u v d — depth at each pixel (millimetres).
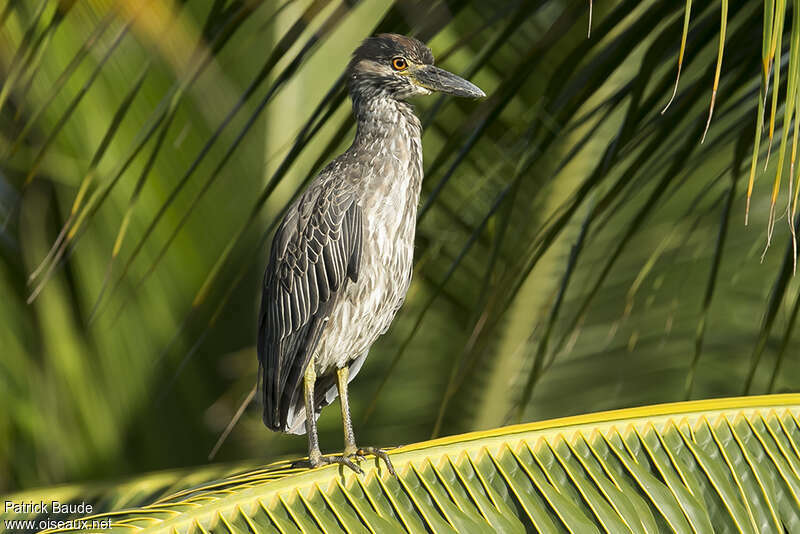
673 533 4590
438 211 10352
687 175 6566
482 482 4789
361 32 10945
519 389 11133
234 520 4508
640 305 11016
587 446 4914
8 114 10445
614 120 9297
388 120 7238
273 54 5754
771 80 6160
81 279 11141
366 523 4617
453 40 9578
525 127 9359
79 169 10797
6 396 11047
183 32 9984
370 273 7047
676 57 7168
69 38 10219
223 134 11078
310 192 7195
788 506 4816
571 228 10344
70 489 7945
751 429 5059
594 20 8656
